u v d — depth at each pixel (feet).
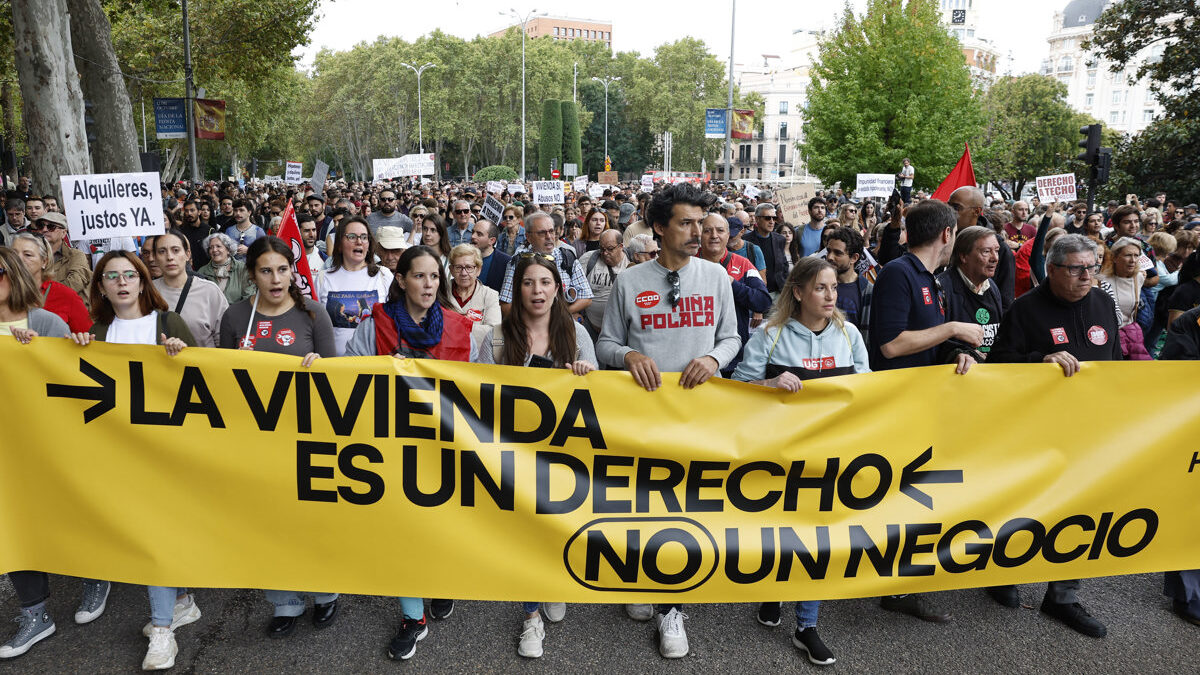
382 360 11.94
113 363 12.00
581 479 12.16
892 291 13.65
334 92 299.99
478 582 12.14
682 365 13.05
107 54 56.44
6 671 11.95
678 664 12.34
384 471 12.09
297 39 92.79
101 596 13.39
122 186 17.46
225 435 12.06
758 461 12.25
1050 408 12.68
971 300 14.51
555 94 282.36
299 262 17.78
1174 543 13.10
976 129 104.27
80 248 24.77
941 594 14.61
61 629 13.08
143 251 17.92
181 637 12.98
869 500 12.44
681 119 302.25
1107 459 12.81
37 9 40.63
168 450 12.08
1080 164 182.60
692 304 13.06
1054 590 13.62
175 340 11.93
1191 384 12.90
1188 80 85.10
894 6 101.81
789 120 362.33
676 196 12.71
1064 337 13.74
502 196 69.67
